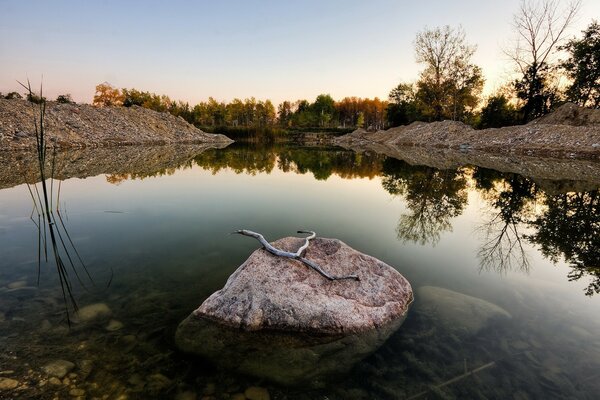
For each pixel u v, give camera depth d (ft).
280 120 312.29
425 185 37.42
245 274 11.60
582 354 9.22
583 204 27.02
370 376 8.52
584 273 14.37
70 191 29.60
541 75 87.04
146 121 129.08
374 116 294.87
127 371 8.35
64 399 7.34
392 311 11.32
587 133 60.59
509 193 31.91
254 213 23.73
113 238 17.85
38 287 12.32
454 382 8.29
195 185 35.27
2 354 8.57
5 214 21.57
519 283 13.55
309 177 44.29
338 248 13.55
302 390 7.98
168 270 14.25
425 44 116.16
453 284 13.65
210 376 8.33
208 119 250.57
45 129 71.61
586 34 75.82
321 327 10.31
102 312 10.90
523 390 8.02
